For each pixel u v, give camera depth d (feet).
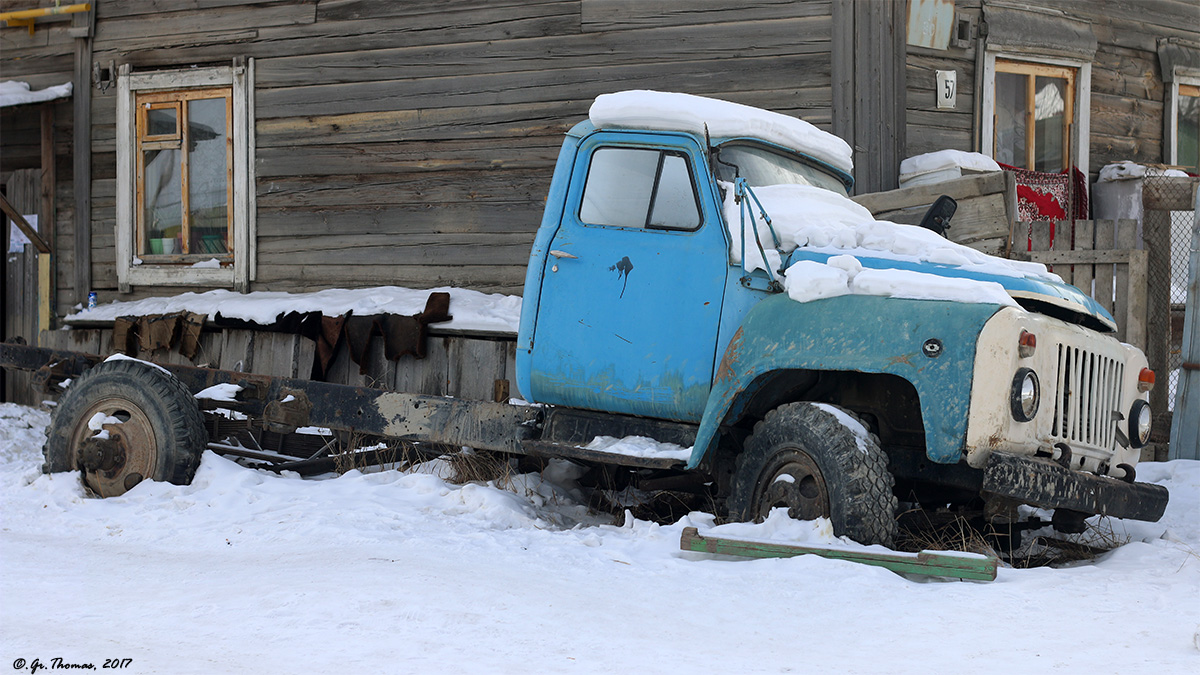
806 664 9.61
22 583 13.28
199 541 15.75
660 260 16.47
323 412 20.30
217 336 30.37
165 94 33.65
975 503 15.99
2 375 35.19
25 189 35.86
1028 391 13.44
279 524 16.33
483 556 14.08
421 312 27.37
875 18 26.40
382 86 30.91
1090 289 23.15
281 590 12.18
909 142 27.96
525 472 20.58
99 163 34.60
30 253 35.96
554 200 17.60
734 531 14.44
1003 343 13.33
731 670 9.40
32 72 35.78
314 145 31.76
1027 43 29.96
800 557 13.44
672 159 16.67
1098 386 15.11
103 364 20.24
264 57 32.24
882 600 11.96
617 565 13.75
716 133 16.56
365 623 10.78
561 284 17.25
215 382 21.34
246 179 32.42
